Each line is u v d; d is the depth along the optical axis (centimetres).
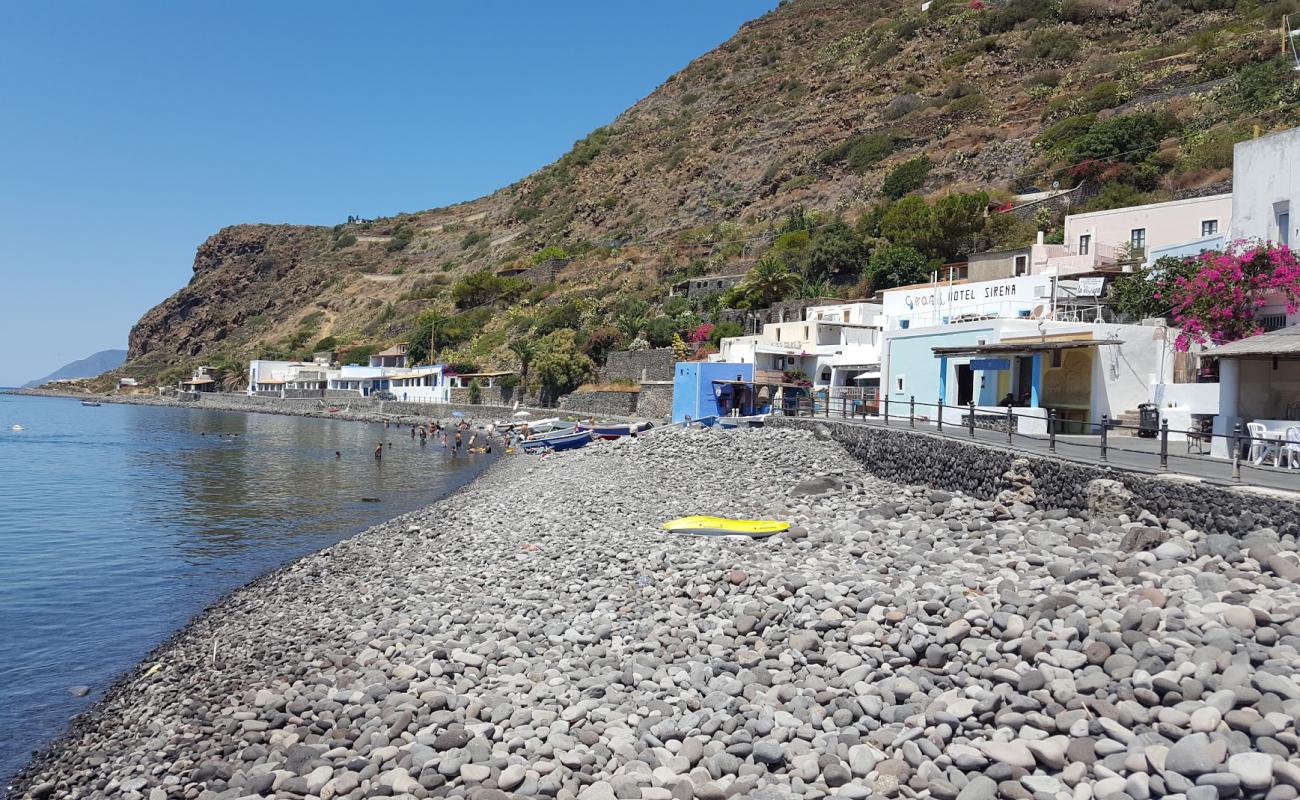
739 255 10325
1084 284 3678
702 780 765
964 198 7388
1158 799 618
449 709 991
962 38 14500
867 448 2689
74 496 3775
